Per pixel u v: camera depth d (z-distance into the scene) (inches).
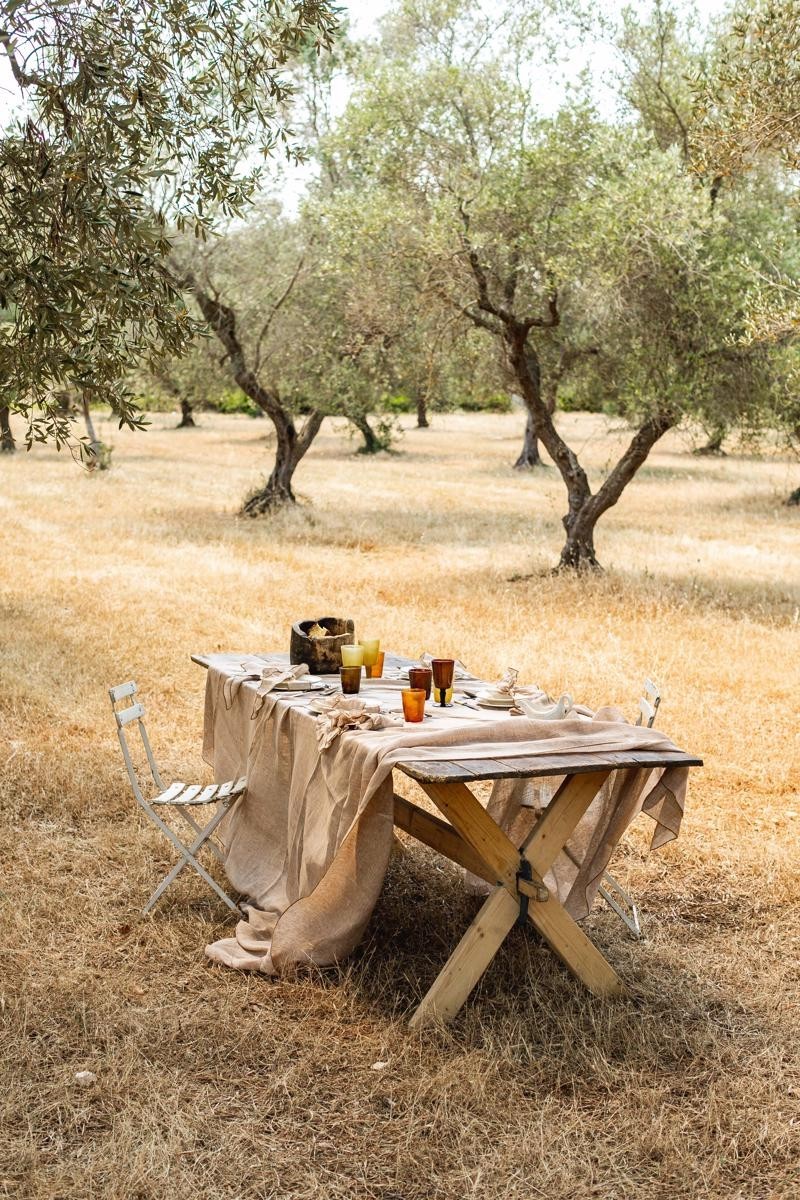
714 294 478.0
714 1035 160.7
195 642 416.8
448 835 182.2
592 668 380.5
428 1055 152.9
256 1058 152.0
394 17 579.2
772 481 1243.2
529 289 533.3
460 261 509.4
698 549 711.7
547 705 197.3
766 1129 137.9
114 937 187.8
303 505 896.9
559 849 166.4
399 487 1146.0
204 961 180.5
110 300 192.9
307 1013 163.2
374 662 220.7
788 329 360.5
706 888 218.4
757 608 504.7
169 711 327.9
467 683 222.1
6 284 177.9
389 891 210.1
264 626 448.5
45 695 333.4
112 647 402.6
